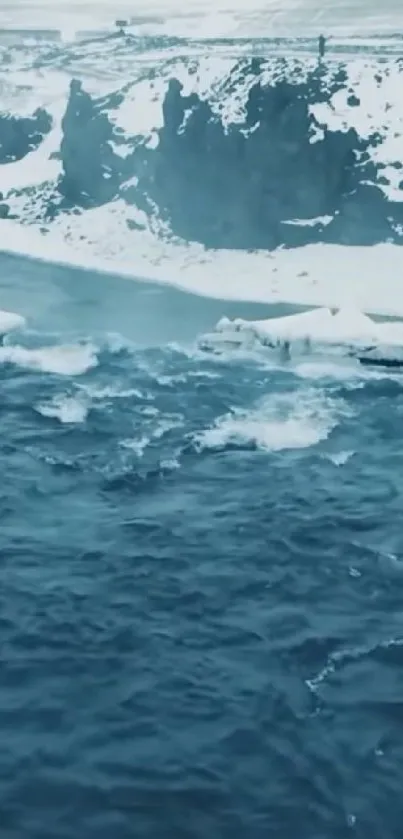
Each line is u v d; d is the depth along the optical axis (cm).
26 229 10012
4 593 3102
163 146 9506
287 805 2220
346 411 4941
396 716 2520
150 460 4219
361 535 3556
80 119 10331
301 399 5125
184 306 7512
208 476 4069
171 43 13562
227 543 3472
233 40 12988
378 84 9419
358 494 3922
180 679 2672
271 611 3023
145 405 4988
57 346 6250
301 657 2778
